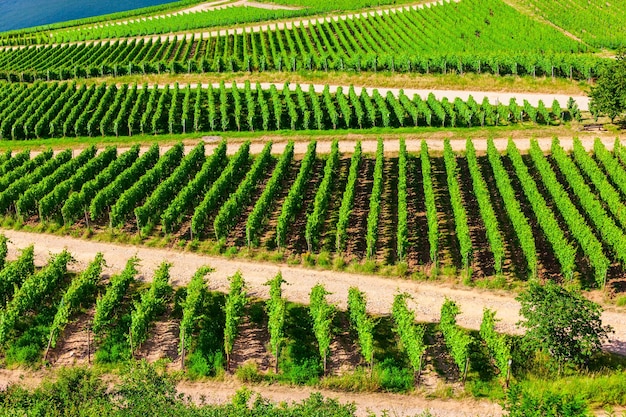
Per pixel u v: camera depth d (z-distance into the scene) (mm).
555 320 38875
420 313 45906
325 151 72438
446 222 57500
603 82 72812
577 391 37156
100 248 55156
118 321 45219
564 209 55094
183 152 71562
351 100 83125
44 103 85812
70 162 66312
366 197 62156
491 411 37375
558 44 100062
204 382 40219
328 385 39594
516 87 88500
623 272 49812
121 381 37875
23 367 41438
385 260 52469
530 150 66625
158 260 53125
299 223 58344
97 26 147500
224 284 49625
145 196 62469
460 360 38781
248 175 62781
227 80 97438
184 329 40844
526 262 51469
